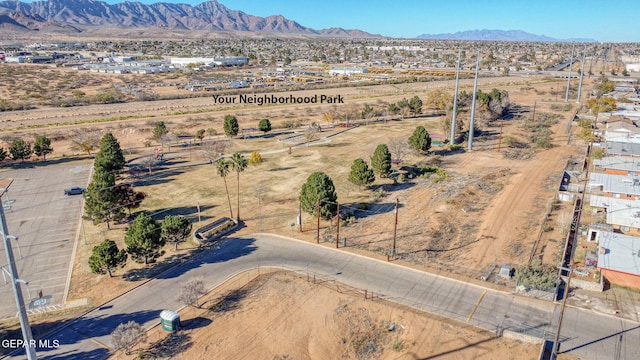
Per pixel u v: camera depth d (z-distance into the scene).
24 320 33.59
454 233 58.81
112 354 38.03
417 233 58.81
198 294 43.97
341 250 54.78
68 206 71.06
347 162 91.44
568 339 38.50
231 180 81.94
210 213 66.94
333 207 59.62
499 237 57.19
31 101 158.12
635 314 41.66
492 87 191.50
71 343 39.47
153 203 71.50
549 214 63.16
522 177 79.69
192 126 128.00
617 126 106.50
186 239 58.09
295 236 58.84
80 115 139.00
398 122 131.50
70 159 97.50
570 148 98.12
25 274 50.97
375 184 77.50
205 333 40.41
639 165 79.81
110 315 43.31
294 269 50.81
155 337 39.97
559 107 145.62
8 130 117.75
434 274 49.06
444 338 39.09
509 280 47.53
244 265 52.00
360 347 38.78
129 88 192.38
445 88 190.38
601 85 176.38
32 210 69.50
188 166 91.44
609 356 36.53
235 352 38.06
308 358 37.59
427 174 81.56
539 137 106.12
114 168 84.44
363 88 198.12
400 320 41.62
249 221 64.00
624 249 49.00
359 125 128.88
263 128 115.94
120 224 64.06
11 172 88.19
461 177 80.44
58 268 52.31
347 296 45.41
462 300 44.41
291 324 41.56
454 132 100.88
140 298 45.97
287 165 90.75
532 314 42.03
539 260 50.53
